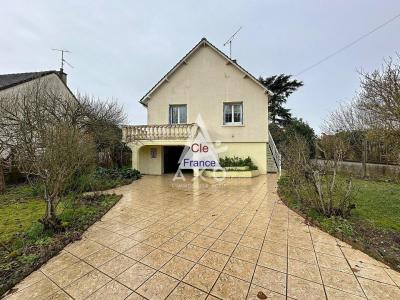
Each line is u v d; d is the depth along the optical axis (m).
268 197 7.42
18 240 3.92
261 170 13.86
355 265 3.07
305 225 4.67
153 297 2.43
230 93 14.25
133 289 2.58
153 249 3.61
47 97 10.97
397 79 6.12
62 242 3.78
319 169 5.54
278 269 2.97
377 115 7.20
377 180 11.09
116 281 2.75
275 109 31.45
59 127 4.88
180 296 2.44
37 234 4.08
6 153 8.59
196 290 2.54
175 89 14.89
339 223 4.46
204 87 14.55
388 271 2.92
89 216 5.18
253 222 4.89
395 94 5.93
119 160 15.41
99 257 3.37
